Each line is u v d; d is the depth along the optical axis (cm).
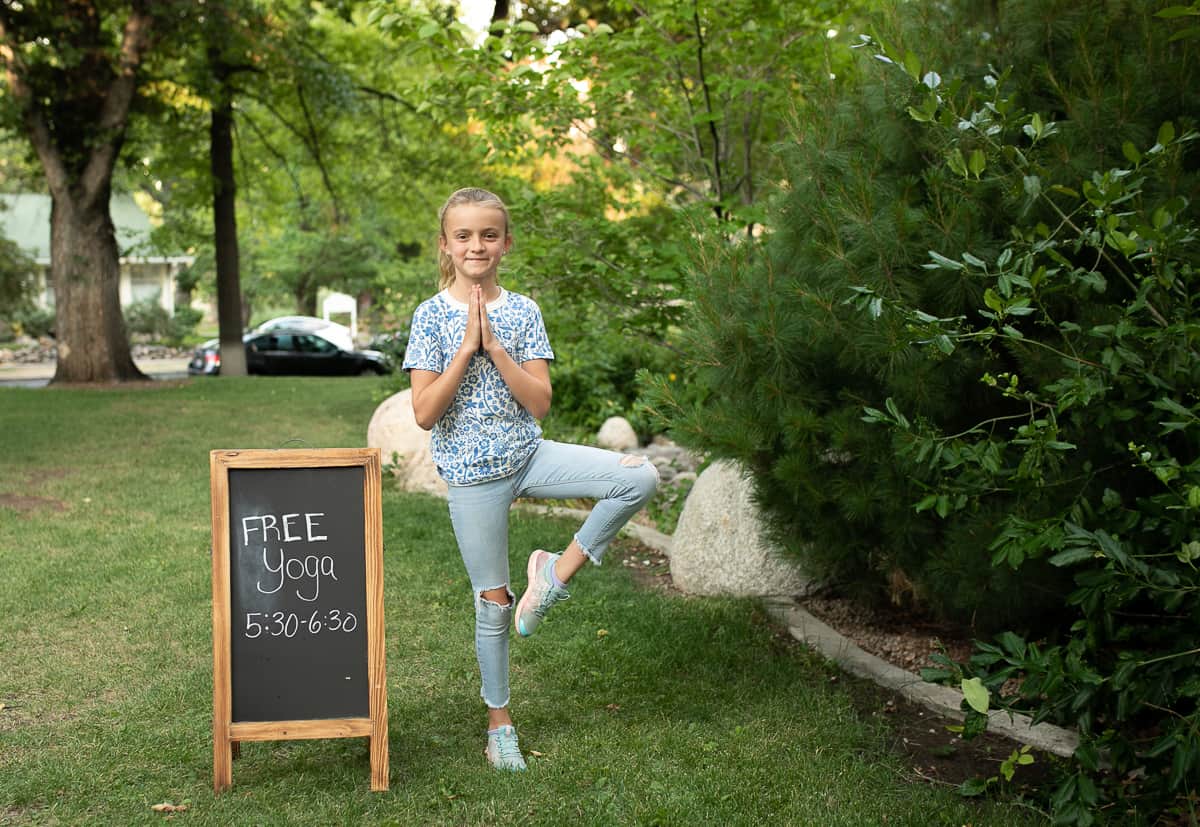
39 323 4188
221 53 2047
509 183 820
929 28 423
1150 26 381
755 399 440
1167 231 312
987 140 348
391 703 420
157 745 375
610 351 1155
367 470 347
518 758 361
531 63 757
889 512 421
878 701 437
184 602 546
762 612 538
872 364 405
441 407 342
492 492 354
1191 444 329
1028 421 405
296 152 2689
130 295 5062
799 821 325
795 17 731
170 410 1482
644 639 492
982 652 343
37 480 898
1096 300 375
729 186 799
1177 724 304
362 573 347
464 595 561
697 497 599
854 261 400
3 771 354
